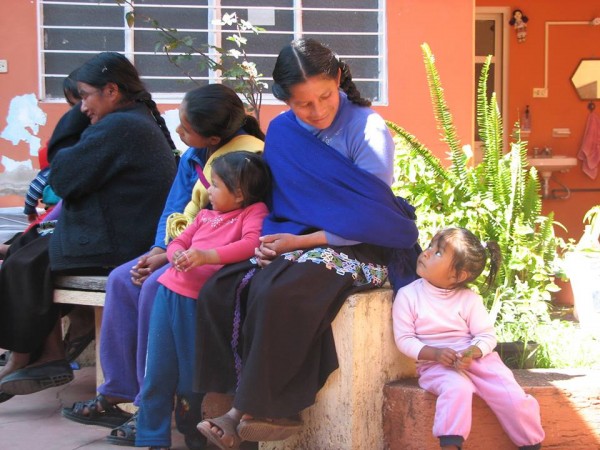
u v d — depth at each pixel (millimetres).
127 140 4055
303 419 3475
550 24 10156
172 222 3867
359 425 3371
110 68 4195
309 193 3455
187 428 3656
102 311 4203
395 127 5766
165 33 6527
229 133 3807
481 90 5910
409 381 3566
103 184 4082
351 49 7984
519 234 5398
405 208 3607
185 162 4016
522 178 5703
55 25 7586
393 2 7918
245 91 6152
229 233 3570
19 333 4109
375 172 3414
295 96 3346
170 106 7707
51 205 4891
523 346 4277
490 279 3633
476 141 9836
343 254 3400
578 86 10219
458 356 3285
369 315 3395
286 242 3371
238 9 7805
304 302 3205
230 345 3361
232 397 3879
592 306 5461
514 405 3309
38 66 7523
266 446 3600
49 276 4133
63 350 4254
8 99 7535
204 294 3352
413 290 3461
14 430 3949
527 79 10195
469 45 7980
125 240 4086
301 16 7895
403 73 7965
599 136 10211
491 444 3463
